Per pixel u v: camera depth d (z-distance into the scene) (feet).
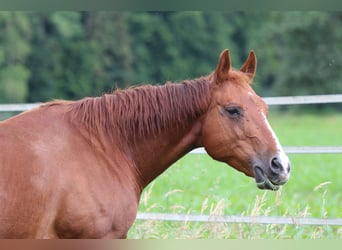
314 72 159.74
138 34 183.42
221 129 24.91
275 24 177.68
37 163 22.43
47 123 23.76
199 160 46.78
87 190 23.17
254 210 35.40
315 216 39.93
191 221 37.19
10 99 153.07
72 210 22.77
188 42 189.37
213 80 25.53
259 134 24.32
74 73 167.53
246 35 198.70
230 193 43.14
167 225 37.68
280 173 23.82
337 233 35.27
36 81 162.71
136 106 25.36
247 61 26.73
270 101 38.75
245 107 24.63
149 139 25.50
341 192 48.08
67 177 22.85
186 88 25.58
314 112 160.76
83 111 24.72
